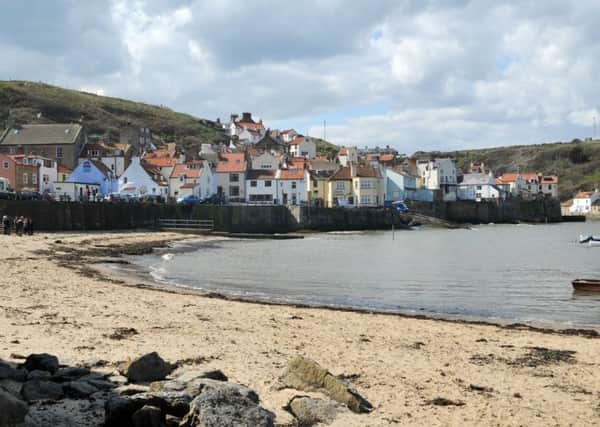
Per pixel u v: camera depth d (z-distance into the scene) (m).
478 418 11.32
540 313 26.27
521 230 113.44
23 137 107.81
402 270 43.38
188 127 177.75
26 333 16.50
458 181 161.50
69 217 71.94
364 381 13.58
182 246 65.62
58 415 9.48
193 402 9.18
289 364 12.59
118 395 10.20
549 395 13.10
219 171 115.56
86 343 15.57
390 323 22.12
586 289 32.59
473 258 53.88
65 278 31.36
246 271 41.94
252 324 20.38
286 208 97.25
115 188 102.81
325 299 29.70
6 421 8.65
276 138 177.38
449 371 14.91
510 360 16.44
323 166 131.62
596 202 187.00
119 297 25.50
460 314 25.80
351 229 104.31
